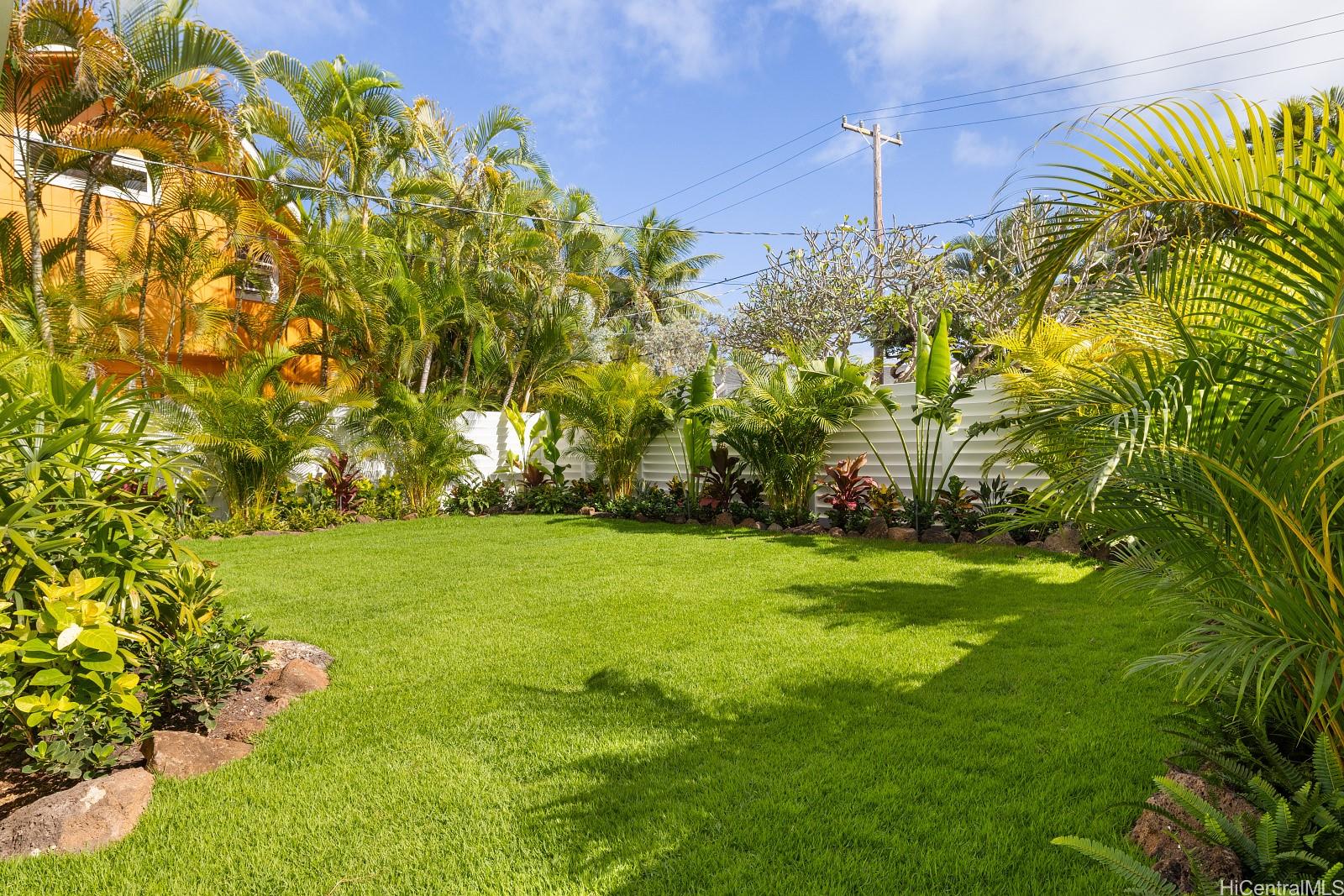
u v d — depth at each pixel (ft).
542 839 7.72
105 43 30.12
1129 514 7.62
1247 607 7.25
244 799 8.71
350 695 12.10
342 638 15.57
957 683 12.03
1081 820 7.75
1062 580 19.54
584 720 10.90
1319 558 6.23
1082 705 10.96
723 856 7.30
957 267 61.31
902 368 45.44
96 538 9.92
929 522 28.07
